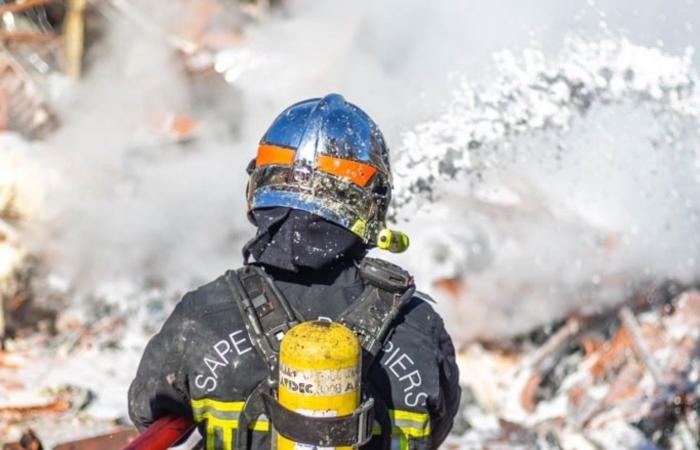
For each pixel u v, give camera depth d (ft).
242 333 11.47
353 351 10.66
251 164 12.68
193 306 11.74
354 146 11.80
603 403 33.09
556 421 33.24
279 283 11.87
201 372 11.43
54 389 30.55
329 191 11.62
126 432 23.95
